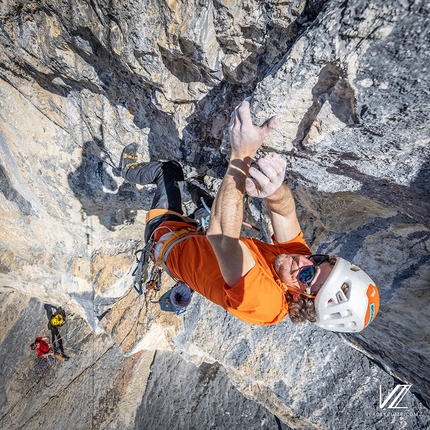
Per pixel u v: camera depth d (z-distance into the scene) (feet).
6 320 27.86
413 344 9.81
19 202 16.30
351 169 6.70
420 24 4.02
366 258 9.38
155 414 20.80
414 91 4.56
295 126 6.08
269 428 18.10
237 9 5.79
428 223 7.20
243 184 5.70
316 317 6.30
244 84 7.04
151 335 17.47
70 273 18.63
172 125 8.86
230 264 5.68
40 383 24.30
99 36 7.18
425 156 5.55
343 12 4.42
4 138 12.89
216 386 20.15
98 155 11.71
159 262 8.05
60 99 10.05
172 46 6.65
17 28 8.09
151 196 13.04
